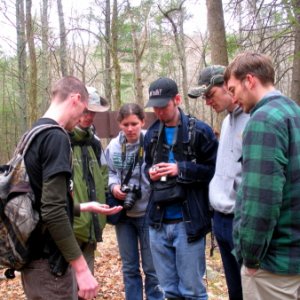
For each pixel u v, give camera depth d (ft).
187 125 9.89
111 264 18.10
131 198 11.45
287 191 6.47
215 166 9.77
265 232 6.29
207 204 10.00
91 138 11.02
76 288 7.50
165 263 10.25
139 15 39.68
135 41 32.96
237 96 7.18
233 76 7.18
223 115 18.45
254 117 6.55
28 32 34.76
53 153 6.51
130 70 56.29
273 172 6.24
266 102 6.79
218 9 19.16
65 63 41.19
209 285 14.98
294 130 6.47
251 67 6.97
